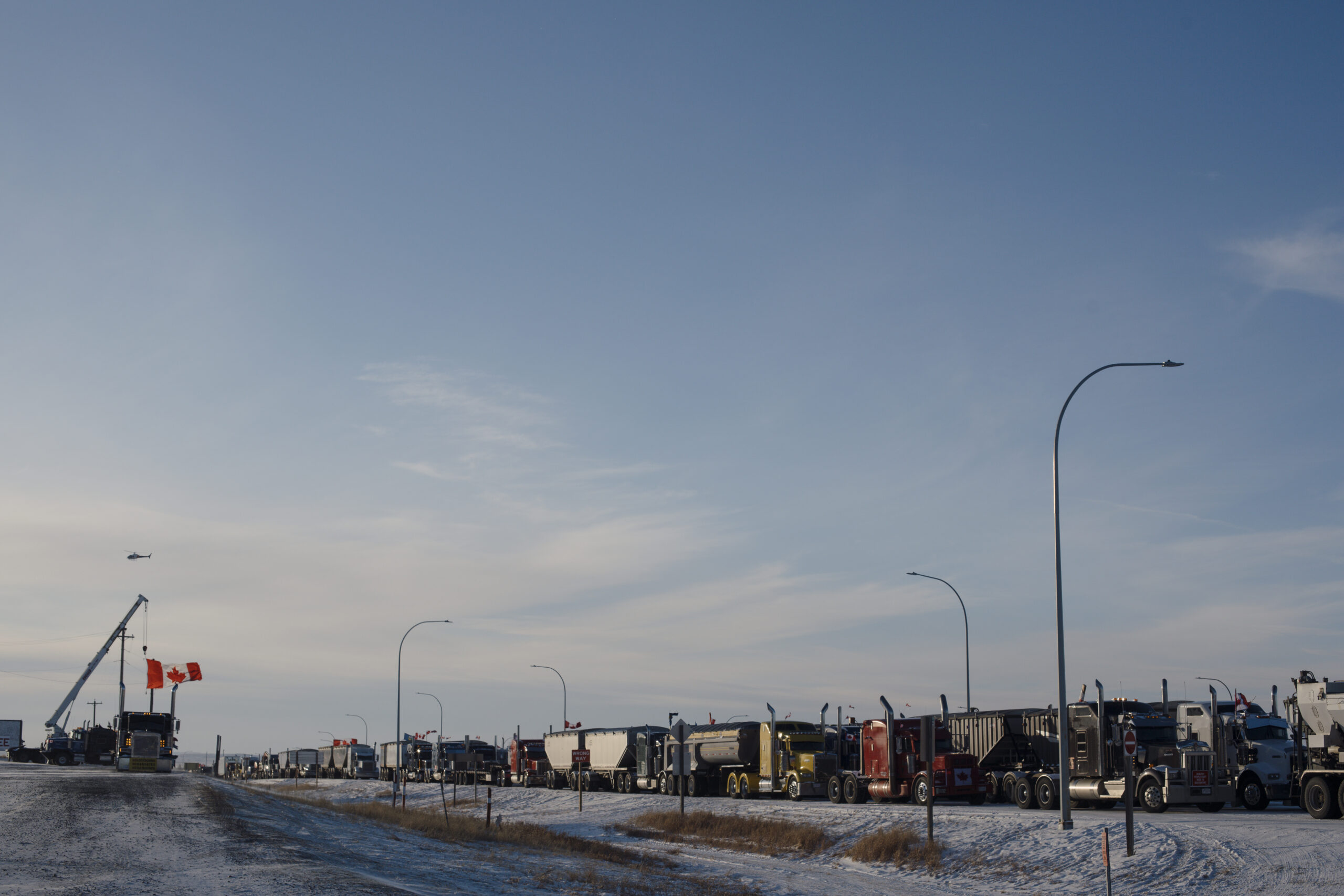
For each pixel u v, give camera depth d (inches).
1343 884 827.4
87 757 2763.3
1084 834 1141.1
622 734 2677.2
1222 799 1316.4
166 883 692.7
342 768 4453.7
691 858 1387.8
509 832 1508.4
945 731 1702.8
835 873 1208.2
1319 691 1210.6
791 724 2046.0
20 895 622.8
